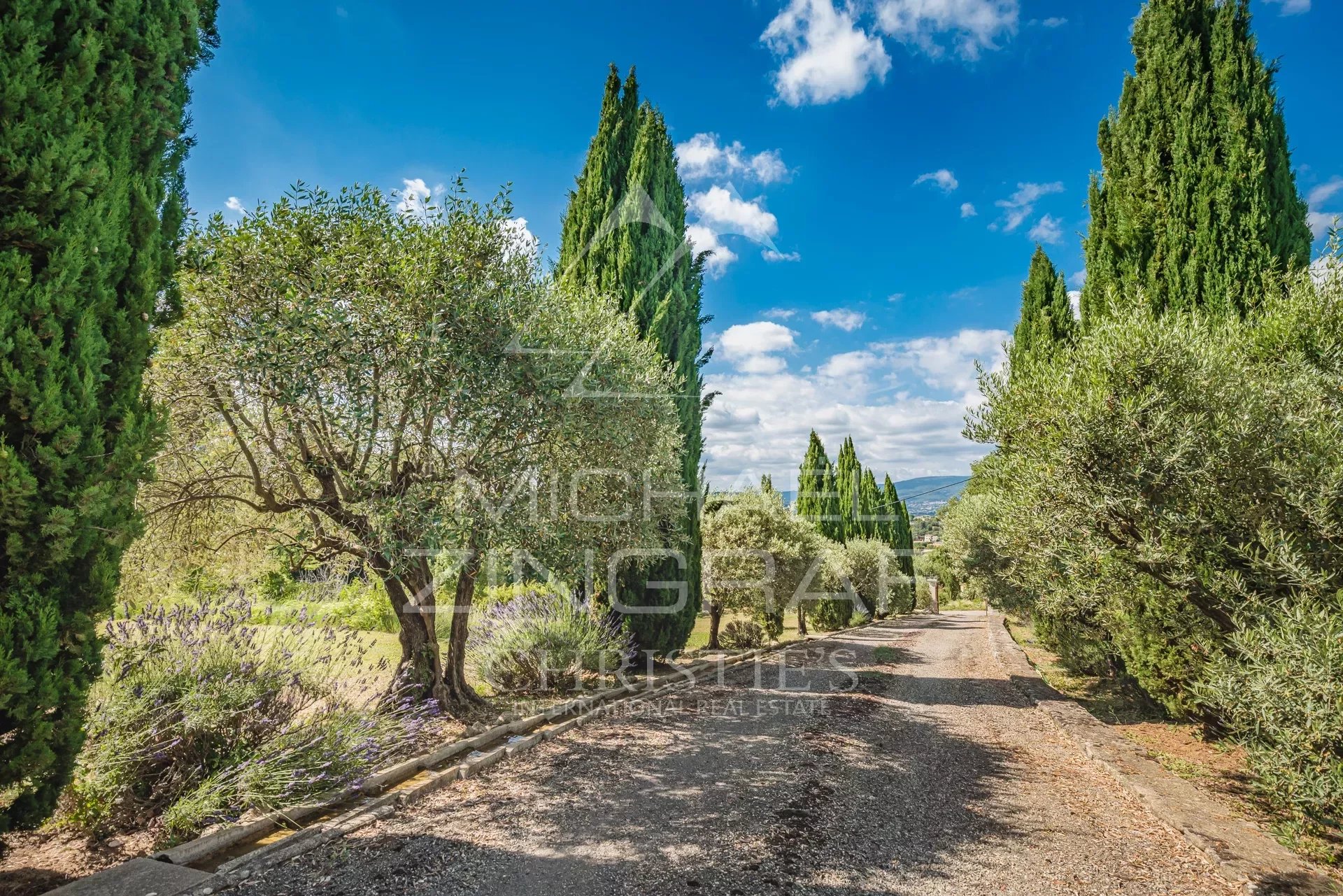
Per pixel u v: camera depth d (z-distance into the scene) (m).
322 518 8.19
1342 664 3.87
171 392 6.35
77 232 3.39
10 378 3.11
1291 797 4.22
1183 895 3.94
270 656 5.84
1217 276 7.98
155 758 4.64
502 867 4.12
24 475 3.09
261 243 6.36
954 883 4.03
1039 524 6.43
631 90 15.07
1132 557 5.62
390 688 7.56
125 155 3.77
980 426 7.00
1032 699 10.79
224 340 6.28
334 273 6.57
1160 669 8.00
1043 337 13.48
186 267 6.21
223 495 7.21
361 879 3.89
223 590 6.92
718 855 4.36
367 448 6.91
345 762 5.39
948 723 9.11
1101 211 9.94
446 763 6.41
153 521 7.40
